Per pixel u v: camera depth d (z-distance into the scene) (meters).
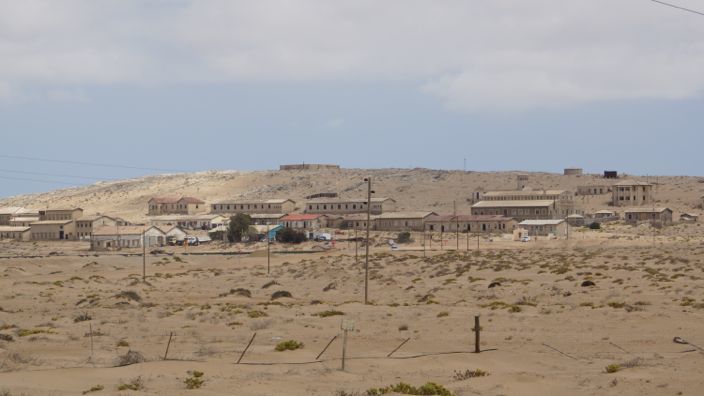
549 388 47.16
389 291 140.00
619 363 55.56
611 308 89.88
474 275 161.12
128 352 60.66
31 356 61.94
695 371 50.03
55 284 163.62
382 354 63.09
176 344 70.56
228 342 71.50
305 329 80.06
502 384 48.44
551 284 133.75
